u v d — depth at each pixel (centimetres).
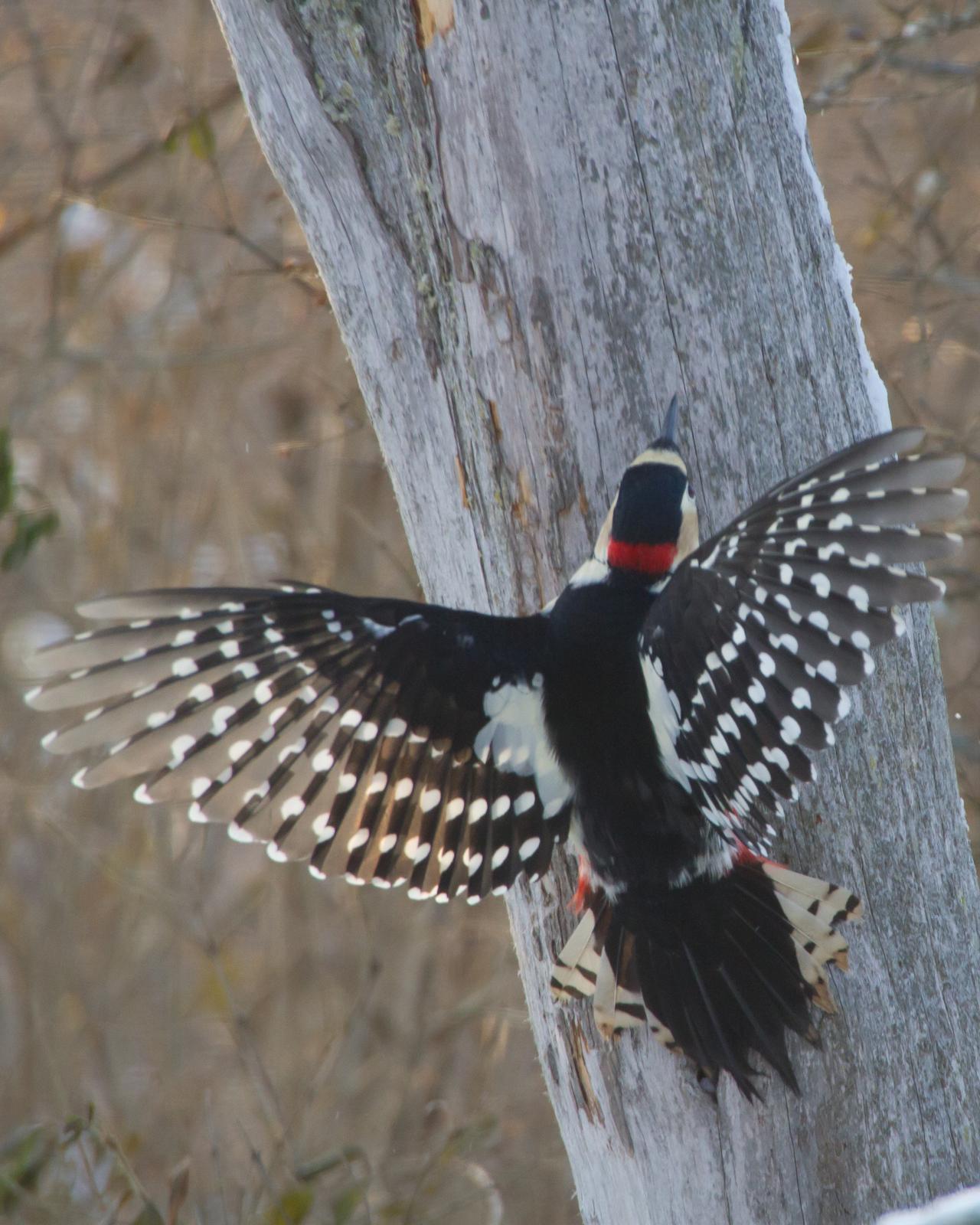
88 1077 1756
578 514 753
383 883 702
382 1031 1733
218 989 1777
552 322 743
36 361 1844
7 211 1850
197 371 1903
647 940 713
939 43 1705
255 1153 1312
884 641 593
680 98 736
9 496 1506
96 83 1808
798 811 734
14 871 1817
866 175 1694
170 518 1917
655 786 690
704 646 641
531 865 706
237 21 796
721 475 744
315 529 1861
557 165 735
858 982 733
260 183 1819
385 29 769
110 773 657
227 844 1841
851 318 789
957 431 1585
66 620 1880
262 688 667
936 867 762
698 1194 740
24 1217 1268
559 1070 782
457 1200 1485
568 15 730
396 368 802
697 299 739
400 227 785
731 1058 700
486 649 706
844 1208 729
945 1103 747
